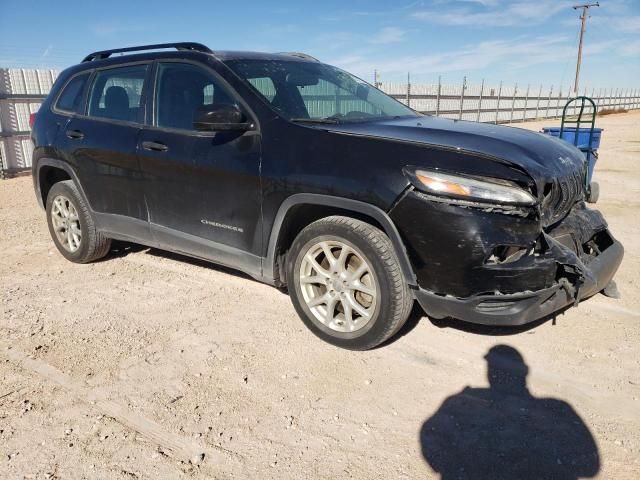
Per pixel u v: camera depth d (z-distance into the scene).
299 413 2.75
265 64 4.06
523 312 2.83
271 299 4.16
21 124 11.62
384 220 2.96
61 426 2.65
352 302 3.26
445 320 3.76
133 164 4.18
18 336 3.59
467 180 2.80
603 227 3.57
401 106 4.64
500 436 2.56
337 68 4.77
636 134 21.30
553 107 37.66
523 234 2.80
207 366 3.20
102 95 4.60
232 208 3.63
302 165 3.25
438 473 2.33
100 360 3.28
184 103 3.96
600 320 3.73
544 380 3.03
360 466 2.38
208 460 2.42
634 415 2.70
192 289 4.39
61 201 5.00
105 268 4.93
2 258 5.29
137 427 2.64
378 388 2.97
